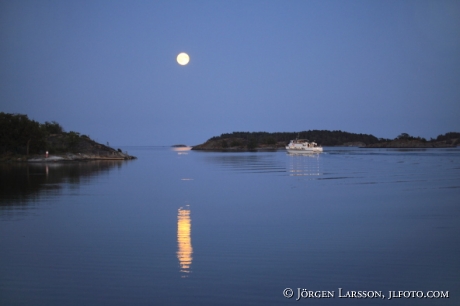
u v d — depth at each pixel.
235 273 13.88
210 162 92.56
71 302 11.80
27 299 11.99
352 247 16.88
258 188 38.25
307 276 13.67
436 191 35.41
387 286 12.96
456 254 15.88
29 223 21.53
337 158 110.88
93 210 25.66
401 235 18.88
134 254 15.90
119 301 11.84
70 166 73.06
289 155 138.62
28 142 90.56
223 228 20.41
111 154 111.50
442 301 11.91
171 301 11.84
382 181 44.88
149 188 37.88
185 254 15.91
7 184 40.75
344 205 27.72
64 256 15.69
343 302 11.84
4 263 14.91
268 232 19.48
